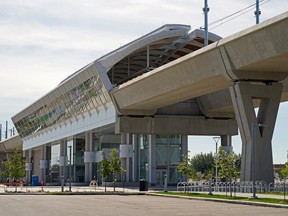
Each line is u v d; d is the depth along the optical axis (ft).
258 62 132.05
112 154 202.28
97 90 228.63
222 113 228.22
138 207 102.27
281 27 115.85
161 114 225.97
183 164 171.53
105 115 232.94
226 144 230.27
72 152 296.30
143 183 185.57
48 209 97.60
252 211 88.22
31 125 350.23
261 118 148.05
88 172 267.39
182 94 182.91
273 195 128.06
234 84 145.38
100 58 221.87
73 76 248.73
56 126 306.35
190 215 80.89
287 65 135.33
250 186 140.67
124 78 275.18
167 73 170.19
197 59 151.74
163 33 221.46
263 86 145.18
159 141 236.02
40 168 361.92
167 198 142.31
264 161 145.38
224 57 140.87
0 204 115.65
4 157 495.00
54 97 279.08
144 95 194.29
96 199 138.21
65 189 216.33
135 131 221.66
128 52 221.87
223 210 91.56
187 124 226.58
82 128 263.90
